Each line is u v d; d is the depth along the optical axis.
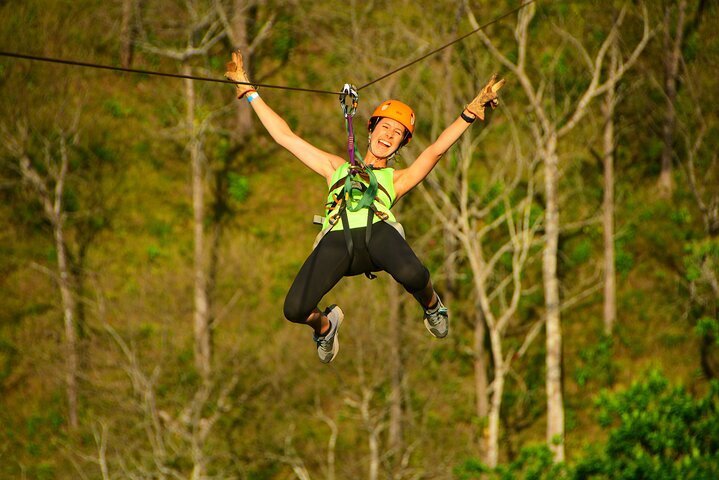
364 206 6.13
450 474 34.06
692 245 39.16
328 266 6.09
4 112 40.66
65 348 36.22
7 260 38.97
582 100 37.12
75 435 35.62
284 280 39.44
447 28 39.00
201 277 37.50
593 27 42.12
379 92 37.38
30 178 37.69
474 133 40.75
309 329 37.19
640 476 25.83
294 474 35.88
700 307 39.72
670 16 42.84
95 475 34.84
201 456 31.92
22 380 37.22
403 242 6.16
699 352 39.34
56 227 37.31
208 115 38.09
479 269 35.16
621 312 39.94
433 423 37.03
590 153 41.38
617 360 39.25
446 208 39.72
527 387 39.16
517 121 40.88
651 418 25.98
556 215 36.44
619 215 41.19
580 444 37.91
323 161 6.67
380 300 36.44
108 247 39.53
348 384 36.66
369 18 40.25
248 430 36.12
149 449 35.22
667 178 41.50
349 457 35.91
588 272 40.41
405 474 34.41
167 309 37.81
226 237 40.22
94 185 40.34
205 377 35.16
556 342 36.56
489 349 39.62
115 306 38.00
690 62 42.53
